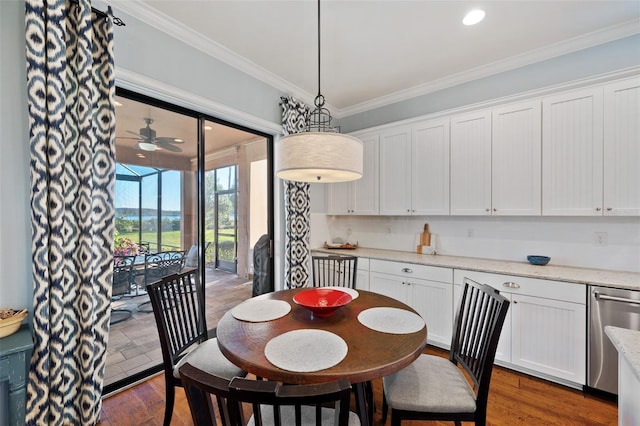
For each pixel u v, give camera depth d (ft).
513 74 8.84
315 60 8.85
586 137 7.18
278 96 10.23
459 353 5.40
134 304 7.39
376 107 11.94
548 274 7.06
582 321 6.49
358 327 4.79
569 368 6.65
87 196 5.33
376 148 11.16
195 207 8.44
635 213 6.60
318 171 5.10
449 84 10.00
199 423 2.53
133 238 7.31
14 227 5.14
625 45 7.27
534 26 7.23
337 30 7.43
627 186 6.69
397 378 4.73
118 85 6.44
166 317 5.53
